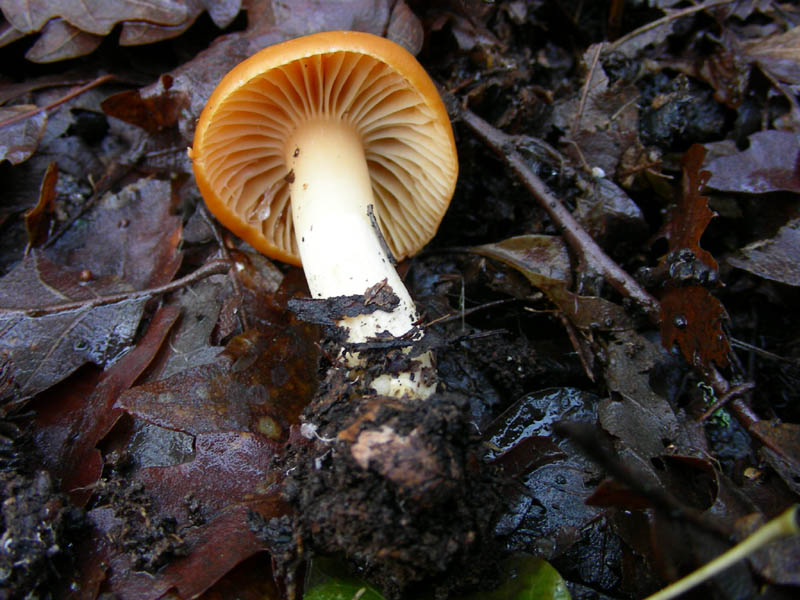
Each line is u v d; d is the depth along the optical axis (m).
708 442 0.10
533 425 0.11
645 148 0.13
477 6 0.14
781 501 0.09
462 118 0.13
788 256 0.11
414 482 0.08
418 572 0.08
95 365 0.11
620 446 0.10
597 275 0.12
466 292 0.13
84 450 0.10
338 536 0.08
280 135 0.11
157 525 0.09
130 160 0.14
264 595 0.09
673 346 0.11
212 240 0.13
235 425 0.10
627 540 0.09
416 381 0.09
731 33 0.14
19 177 0.13
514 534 0.10
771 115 0.13
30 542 0.09
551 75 0.15
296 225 0.11
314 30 0.13
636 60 0.14
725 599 0.08
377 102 0.11
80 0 0.13
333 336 0.10
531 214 0.13
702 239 0.12
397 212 0.13
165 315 0.12
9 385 0.10
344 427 0.09
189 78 0.13
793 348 0.11
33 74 0.14
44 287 0.12
